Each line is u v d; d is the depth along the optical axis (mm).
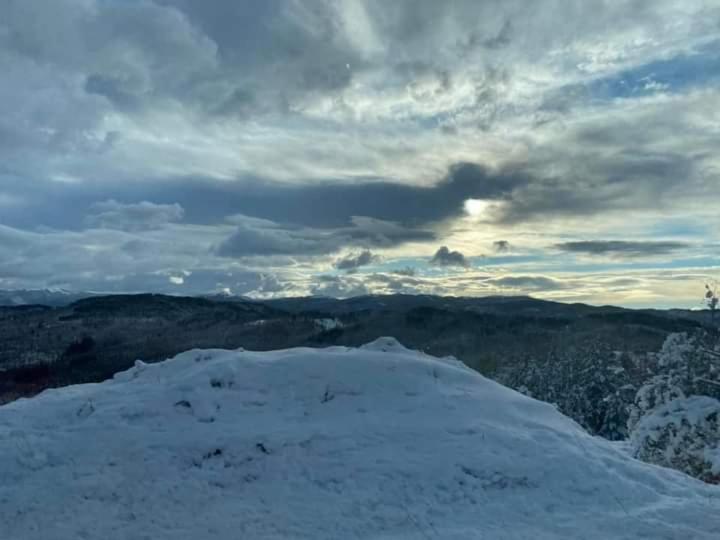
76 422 9000
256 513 6887
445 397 9781
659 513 7082
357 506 7066
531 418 9820
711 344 18109
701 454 12773
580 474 7910
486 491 7508
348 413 9195
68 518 6816
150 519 6781
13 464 7891
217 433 8445
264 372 10039
